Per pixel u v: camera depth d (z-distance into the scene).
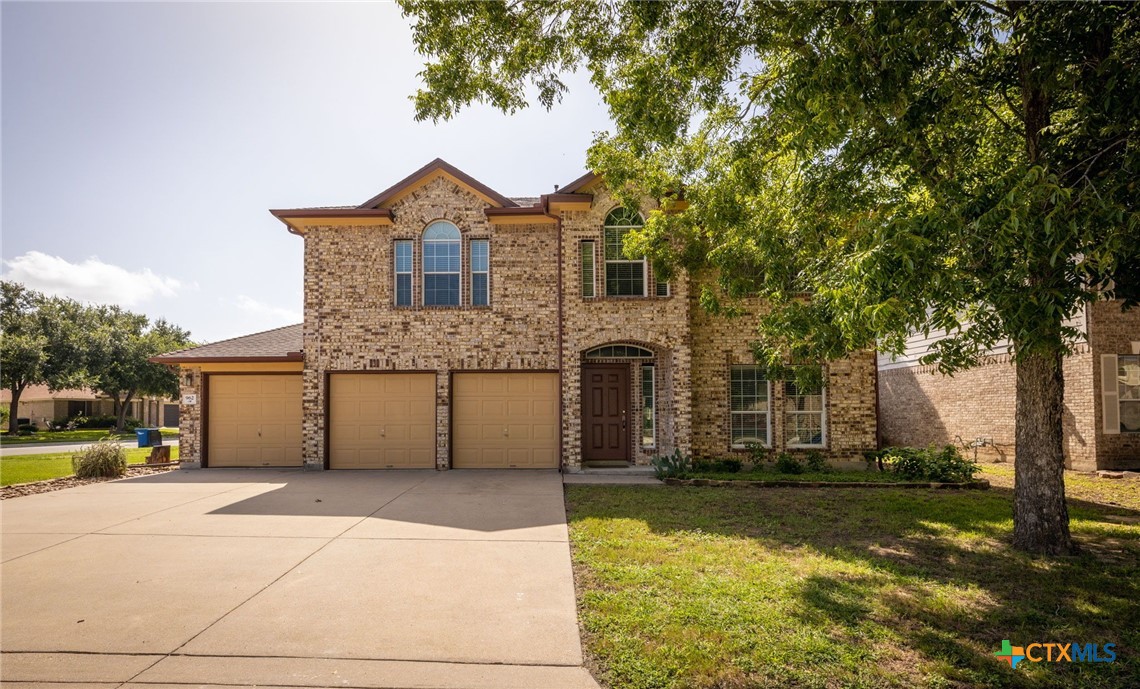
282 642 4.29
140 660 4.02
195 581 5.60
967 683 3.70
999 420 15.46
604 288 13.03
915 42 5.18
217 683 3.73
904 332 5.09
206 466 14.07
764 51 7.10
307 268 13.70
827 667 3.86
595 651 4.11
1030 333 4.42
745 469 12.72
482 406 13.63
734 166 8.16
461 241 13.64
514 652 4.12
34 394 46.53
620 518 8.16
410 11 7.27
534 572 5.82
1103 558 6.25
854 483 10.81
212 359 13.70
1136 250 4.42
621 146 10.77
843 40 5.48
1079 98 5.70
